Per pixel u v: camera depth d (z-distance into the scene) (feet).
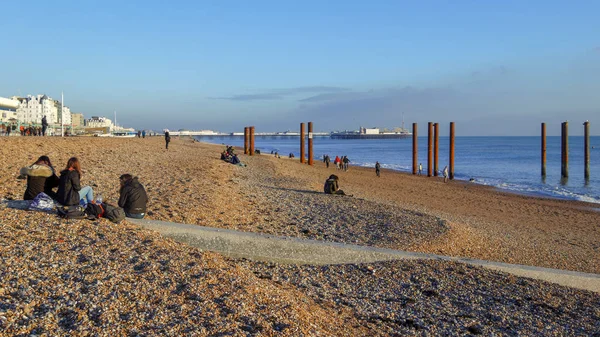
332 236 36.70
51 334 14.21
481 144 607.37
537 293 26.61
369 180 116.16
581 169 189.78
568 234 54.54
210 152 162.91
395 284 26.16
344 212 47.65
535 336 21.27
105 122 635.25
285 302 19.86
